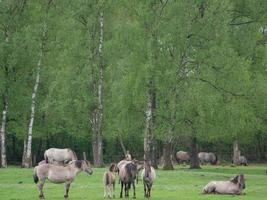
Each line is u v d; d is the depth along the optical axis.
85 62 123.81
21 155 174.50
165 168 108.75
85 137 152.12
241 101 106.62
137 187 74.31
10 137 169.62
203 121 105.69
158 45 104.25
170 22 104.50
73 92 124.12
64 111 128.12
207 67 105.50
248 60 111.06
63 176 60.59
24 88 126.25
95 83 124.75
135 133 121.31
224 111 104.12
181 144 179.75
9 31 122.38
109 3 121.88
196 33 105.62
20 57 121.50
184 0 105.81
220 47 104.62
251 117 110.12
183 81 105.12
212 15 105.38
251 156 194.25
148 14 104.69
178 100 103.62
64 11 125.94
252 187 78.44
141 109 111.31
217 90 106.56
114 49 119.44
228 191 66.94
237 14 116.44
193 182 83.00
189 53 105.94
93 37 123.62
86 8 122.44
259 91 108.50
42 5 126.56
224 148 194.38
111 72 121.44
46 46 123.69
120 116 111.75
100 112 123.56
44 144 177.25
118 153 183.88
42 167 60.91
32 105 122.06
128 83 106.25
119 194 66.31
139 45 104.75
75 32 123.19
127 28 106.38
